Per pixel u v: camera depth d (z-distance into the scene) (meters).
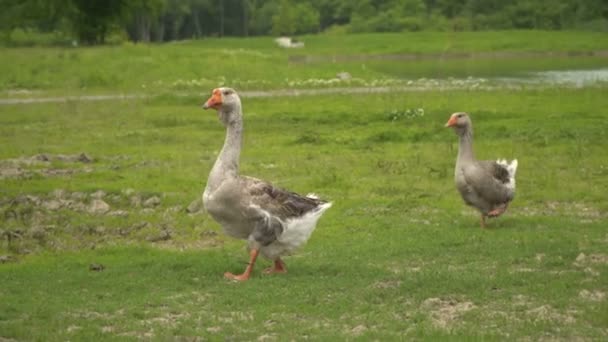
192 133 23.27
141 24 85.81
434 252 11.20
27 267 10.91
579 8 87.94
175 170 17.69
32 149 20.66
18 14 62.91
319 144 21.05
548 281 9.54
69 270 10.73
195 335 8.00
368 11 97.44
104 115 27.20
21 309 8.84
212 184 10.02
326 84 35.75
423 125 23.67
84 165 18.47
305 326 8.23
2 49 50.00
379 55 67.50
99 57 42.22
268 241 9.91
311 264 10.67
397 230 12.54
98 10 62.25
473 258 10.88
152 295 9.39
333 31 96.88
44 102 30.91
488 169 12.45
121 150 20.55
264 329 8.16
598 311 8.30
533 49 67.38
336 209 14.02
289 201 9.96
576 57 62.31
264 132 23.27
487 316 8.40
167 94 31.44
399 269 10.45
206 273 10.38
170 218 13.82
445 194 15.20
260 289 9.48
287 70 41.12
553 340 7.74
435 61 60.69
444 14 94.81
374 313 8.58
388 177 16.70
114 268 10.73
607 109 25.48
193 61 41.38
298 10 101.81
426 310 8.70
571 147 19.45
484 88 32.59
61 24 74.62
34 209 14.12
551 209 14.10
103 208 14.49
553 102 27.38
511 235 12.05
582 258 10.56
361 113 25.72
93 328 8.20
